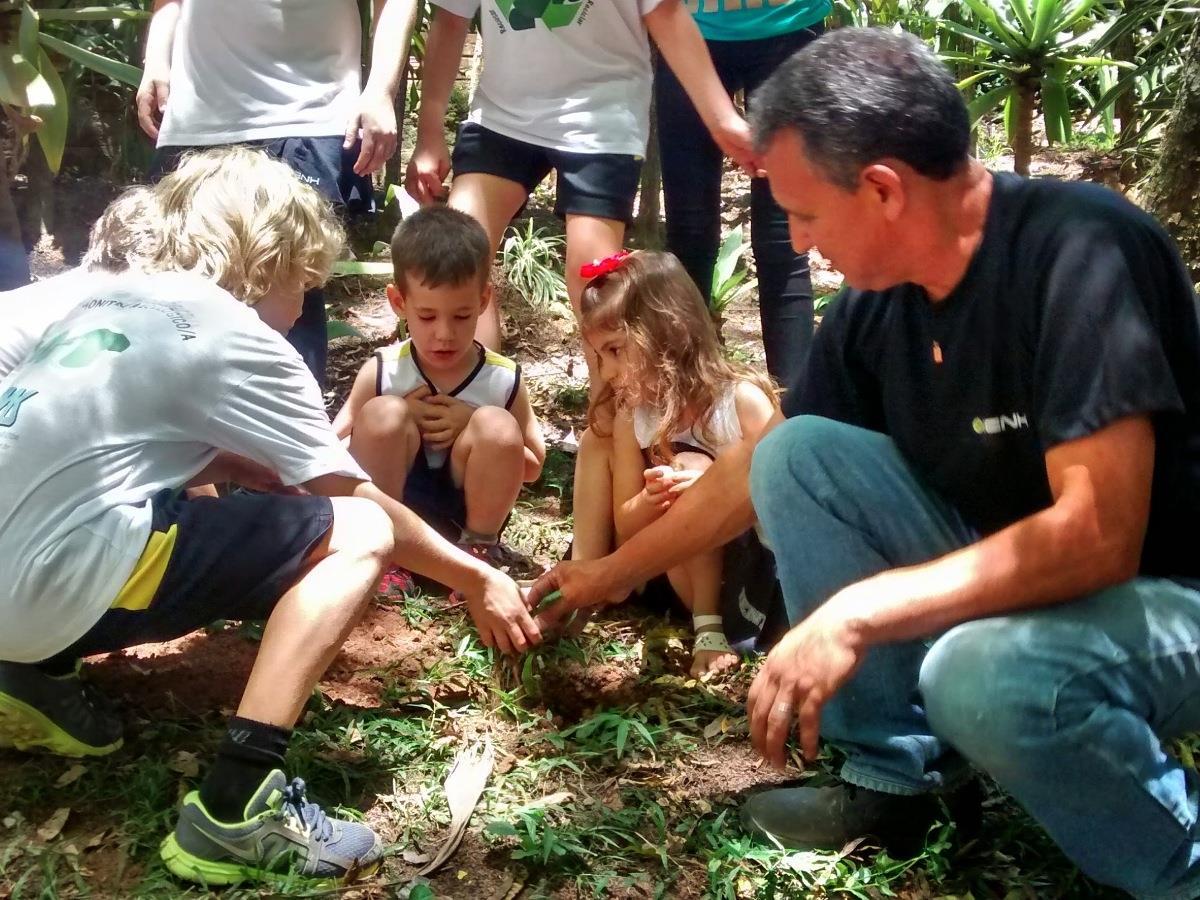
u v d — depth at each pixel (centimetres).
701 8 332
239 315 195
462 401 278
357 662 238
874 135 158
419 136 321
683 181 340
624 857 195
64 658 195
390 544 194
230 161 214
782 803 199
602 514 262
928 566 163
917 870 191
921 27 605
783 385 332
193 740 215
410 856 192
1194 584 174
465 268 258
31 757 211
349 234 476
